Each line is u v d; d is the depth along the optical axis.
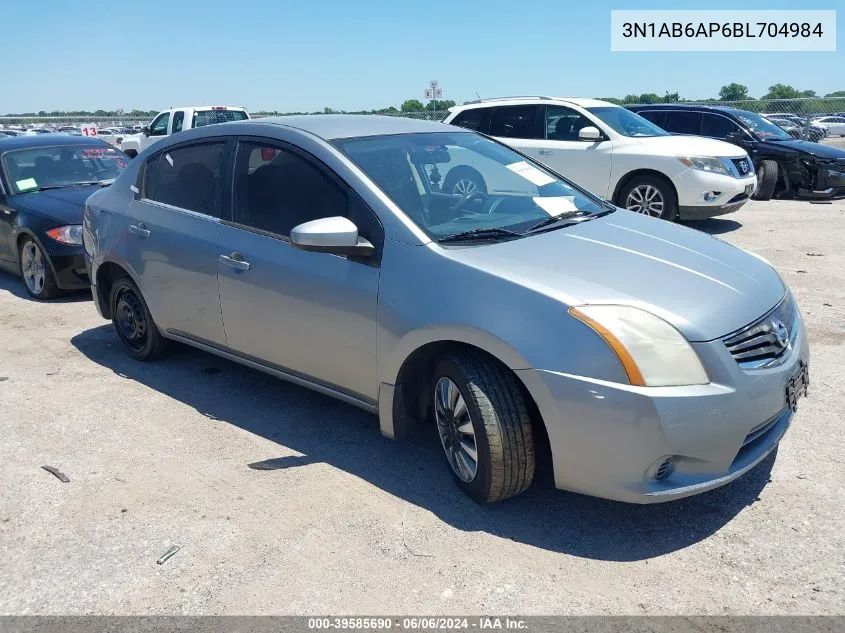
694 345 2.87
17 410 4.62
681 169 9.45
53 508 3.47
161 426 4.33
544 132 10.57
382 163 3.84
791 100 19.23
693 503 3.33
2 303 7.25
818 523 3.12
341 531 3.21
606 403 2.82
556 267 3.19
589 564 2.93
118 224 5.08
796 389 3.17
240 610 2.74
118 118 23.64
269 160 4.10
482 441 3.14
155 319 4.96
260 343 4.16
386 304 3.41
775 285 3.44
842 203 12.52
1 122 23.56
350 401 3.80
